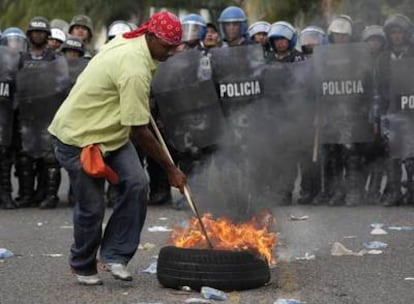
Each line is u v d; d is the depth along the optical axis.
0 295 6.86
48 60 11.59
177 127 11.34
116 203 7.05
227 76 11.33
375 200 12.19
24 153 11.94
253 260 6.88
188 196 6.95
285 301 6.46
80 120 6.84
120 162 6.95
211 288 6.76
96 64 6.85
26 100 11.53
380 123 11.75
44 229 10.11
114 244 7.09
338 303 6.59
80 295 6.82
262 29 12.21
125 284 7.16
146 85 6.71
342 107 11.46
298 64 11.41
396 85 11.43
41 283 7.25
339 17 11.84
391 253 8.46
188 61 11.32
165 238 9.34
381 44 11.60
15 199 12.31
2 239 9.43
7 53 11.55
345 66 11.43
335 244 8.52
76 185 6.92
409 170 11.88
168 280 6.92
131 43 6.80
